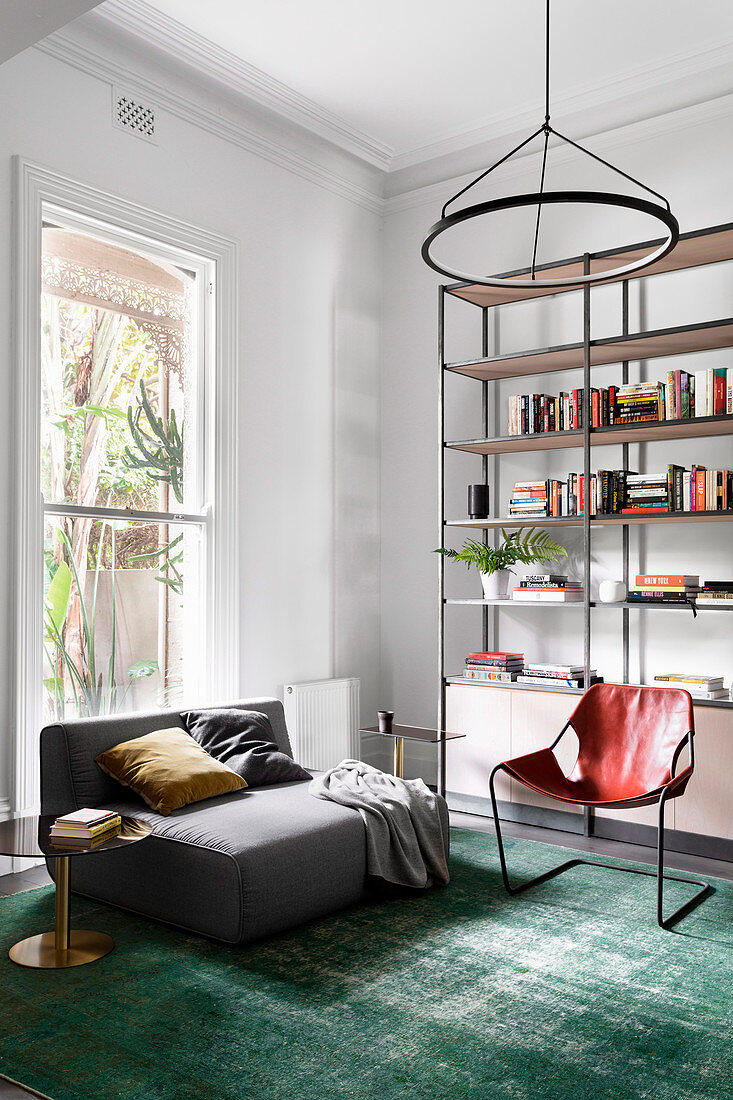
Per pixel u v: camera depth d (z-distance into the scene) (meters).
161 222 4.38
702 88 4.46
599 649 4.77
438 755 4.81
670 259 4.35
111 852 3.29
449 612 5.38
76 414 4.10
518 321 5.14
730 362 4.41
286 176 5.12
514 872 3.73
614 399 4.36
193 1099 2.07
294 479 5.13
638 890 3.51
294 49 4.33
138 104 4.30
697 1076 2.17
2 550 3.73
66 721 3.49
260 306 4.94
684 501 4.17
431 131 5.14
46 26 2.22
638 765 3.80
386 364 5.75
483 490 4.90
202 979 2.68
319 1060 2.23
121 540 4.29
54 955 2.83
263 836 3.03
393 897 3.41
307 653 5.20
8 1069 2.20
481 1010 2.49
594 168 4.88
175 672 4.52
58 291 4.04
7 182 3.75
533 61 4.44
